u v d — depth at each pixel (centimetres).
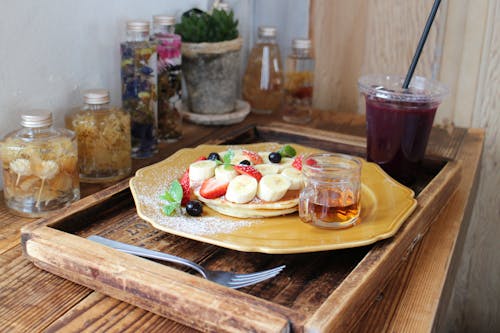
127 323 70
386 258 79
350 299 68
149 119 125
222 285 72
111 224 93
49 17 112
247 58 184
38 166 94
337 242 80
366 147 126
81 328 69
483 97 167
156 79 125
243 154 106
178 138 138
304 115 160
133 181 99
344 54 181
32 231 83
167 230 83
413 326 71
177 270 74
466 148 141
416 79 123
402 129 111
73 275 78
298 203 92
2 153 96
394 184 103
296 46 156
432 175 121
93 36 124
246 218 90
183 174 105
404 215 89
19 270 82
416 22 168
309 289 76
